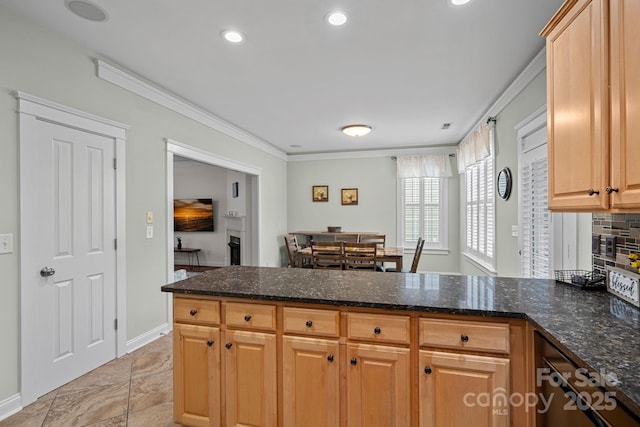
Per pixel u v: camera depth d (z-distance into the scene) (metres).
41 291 2.11
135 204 2.85
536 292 1.65
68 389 2.21
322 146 5.86
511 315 1.33
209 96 3.33
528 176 2.77
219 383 1.70
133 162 2.82
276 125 4.43
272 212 5.91
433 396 1.42
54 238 2.19
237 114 3.93
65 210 2.26
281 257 6.29
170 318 3.28
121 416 1.94
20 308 1.99
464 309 1.37
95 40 2.27
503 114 3.32
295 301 1.57
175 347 1.77
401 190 5.98
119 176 2.67
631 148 1.07
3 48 1.90
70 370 2.30
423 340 1.42
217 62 2.59
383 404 1.48
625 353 0.97
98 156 2.51
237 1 1.84
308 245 6.16
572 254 2.20
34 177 2.06
